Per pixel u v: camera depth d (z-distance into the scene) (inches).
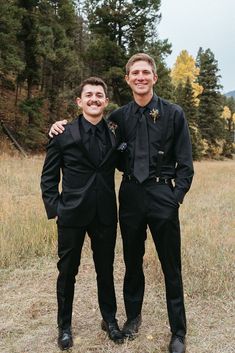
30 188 440.1
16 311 165.9
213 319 158.7
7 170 523.2
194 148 1679.4
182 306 136.8
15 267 214.8
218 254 219.1
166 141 130.5
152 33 1030.4
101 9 993.5
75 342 142.6
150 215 132.0
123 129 135.4
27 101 911.7
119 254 233.1
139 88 129.7
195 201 411.8
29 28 913.5
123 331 146.6
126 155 134.9
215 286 183.2
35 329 152.2
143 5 979.9
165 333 149.3
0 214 290.8
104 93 134.4
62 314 139.9
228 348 138.6
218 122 2038.6
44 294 182.7
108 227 138.6
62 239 135.9
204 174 780.0
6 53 782.5
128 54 1002.1
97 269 144.3
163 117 130.2
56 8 1045.2
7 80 995.3
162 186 131.3
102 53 973.8
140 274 146.9
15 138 904.9
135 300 147.8
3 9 767.7
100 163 134.0
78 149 132.2
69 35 1179.3
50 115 1110.4
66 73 1104.8
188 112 1694.1
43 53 898.1
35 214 289.3
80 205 131.7
